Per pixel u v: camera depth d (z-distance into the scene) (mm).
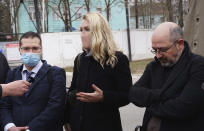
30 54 3188
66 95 3416
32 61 3203
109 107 3191
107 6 27562
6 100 3301
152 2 34812
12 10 29656
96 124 3148
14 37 15500
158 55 2504
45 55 19922
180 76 2455
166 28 2463
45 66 3326
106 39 3158
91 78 3170
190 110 2348
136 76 13945
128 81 3164
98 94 2998
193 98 2336
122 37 23047
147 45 24688
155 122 2568
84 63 3258
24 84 2955
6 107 3289
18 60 13047
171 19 21172
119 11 33656
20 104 3205
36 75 3266
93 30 3133
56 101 3195
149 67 2779
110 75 3146
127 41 23266
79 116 3215
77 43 20906
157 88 2613
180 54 2508
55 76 3283
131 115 7891
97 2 32125
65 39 20531
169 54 2465
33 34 3320
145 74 2809
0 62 3639
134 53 23781
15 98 3246
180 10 16375
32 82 3234
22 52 3311
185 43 2547
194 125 2402
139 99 2645
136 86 2779
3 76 3594
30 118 3150
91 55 3207
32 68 3301
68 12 27594
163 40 2445
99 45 3100
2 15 28984
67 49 20641
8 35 15477
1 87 2859
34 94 3203
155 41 2486
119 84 3146
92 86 3029
